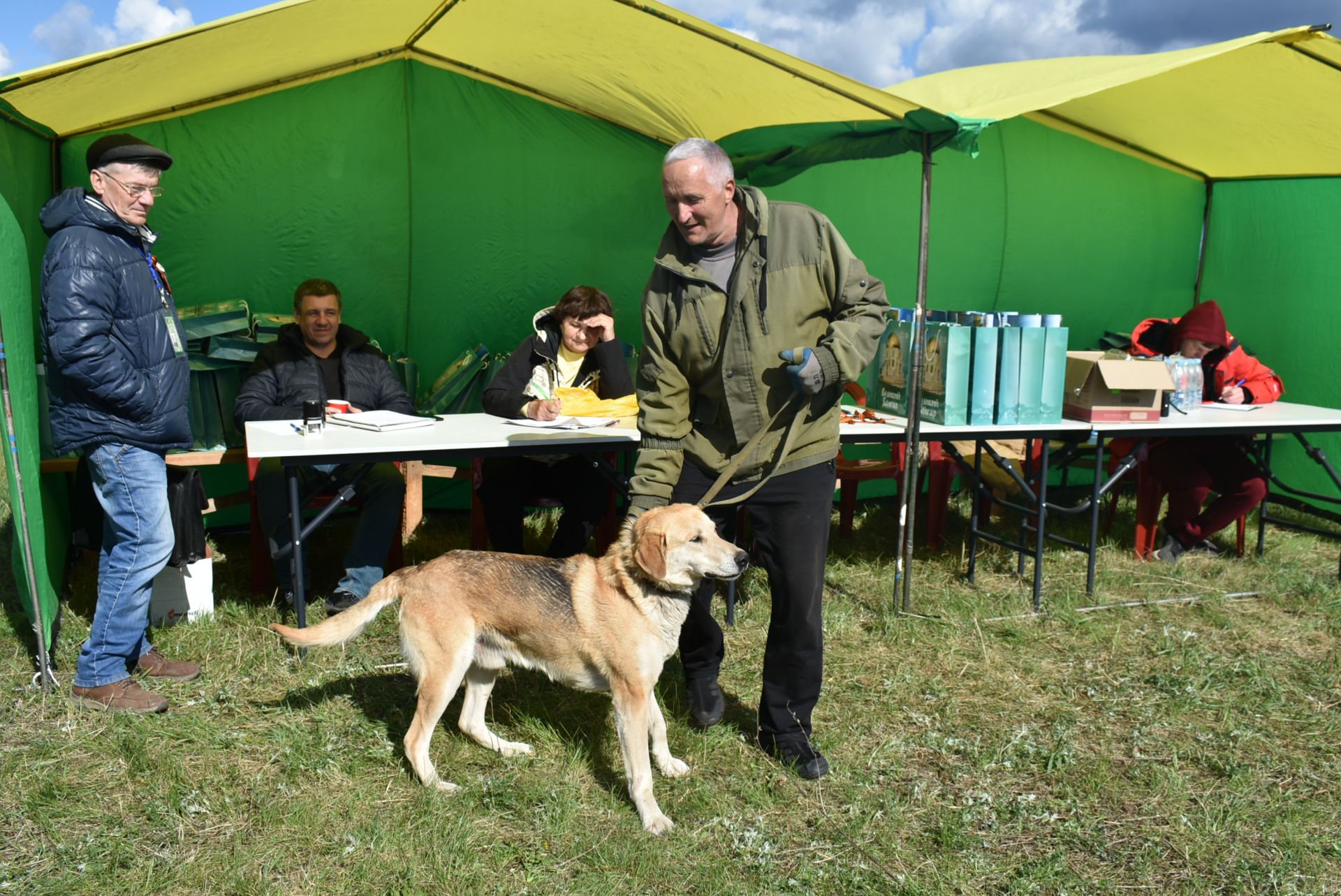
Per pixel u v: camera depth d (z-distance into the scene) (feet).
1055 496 23.20
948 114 12.44
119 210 10.85
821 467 9.93
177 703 11.71
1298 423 16.44
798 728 10.66
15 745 10.57
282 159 18.57
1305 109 16.11
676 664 13.11
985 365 15.03
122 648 11.53
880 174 21.21
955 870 8.95
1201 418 16.62
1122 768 10.97
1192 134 19.65
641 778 9.50
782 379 9.64
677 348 9.78
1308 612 16.10
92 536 12.71
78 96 13.53
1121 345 22.95
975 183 21.85
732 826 9.49
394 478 15.11
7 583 15.75
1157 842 9.55
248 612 14.58
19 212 14.06
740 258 9.34
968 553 18.69
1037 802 10.12
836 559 18.15
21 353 12.29
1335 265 20.86
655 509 9.53
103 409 10.94
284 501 14.70
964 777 10.65
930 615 15.29
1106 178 22.58
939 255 22.11
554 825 9.38
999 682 13.10
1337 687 13.15
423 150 19.34
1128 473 20.18
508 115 19.43
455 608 9.91
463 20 14.67
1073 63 16.08
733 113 15.81
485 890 8.50
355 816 9.50
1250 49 13.62
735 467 9.78
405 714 11.55
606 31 13.37
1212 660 13.84
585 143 19.90
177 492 12.96
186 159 17.94
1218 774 10.89
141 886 8.39
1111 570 17.94
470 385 19.47
